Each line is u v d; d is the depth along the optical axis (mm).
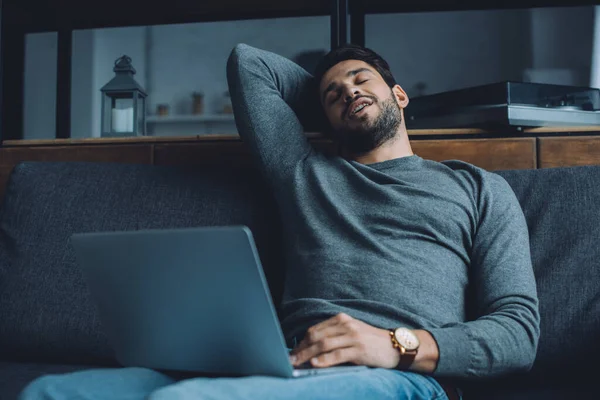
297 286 1334
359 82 1542
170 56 4570
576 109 1688
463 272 1303
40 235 1454
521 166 1642
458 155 1665
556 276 1308
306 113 1674
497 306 1194
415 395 1016
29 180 1531
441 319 1221
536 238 1367
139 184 1526
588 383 1202
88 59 4582
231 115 4527
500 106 1611
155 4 3080
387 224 1331
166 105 4605
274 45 4273
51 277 1403
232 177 1562
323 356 1006
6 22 2953
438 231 1321
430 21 4188
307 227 1365
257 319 854
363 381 936
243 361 925
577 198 1391
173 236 856
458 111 1722
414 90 4219
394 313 1192
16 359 1391
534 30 4059
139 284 942
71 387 920
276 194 1475
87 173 1543
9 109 2910
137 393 958
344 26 1870
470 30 4172
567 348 1238
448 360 1060
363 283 1248
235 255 820
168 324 958
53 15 3064
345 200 1389
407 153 1554
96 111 4551
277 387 845
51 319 1361
